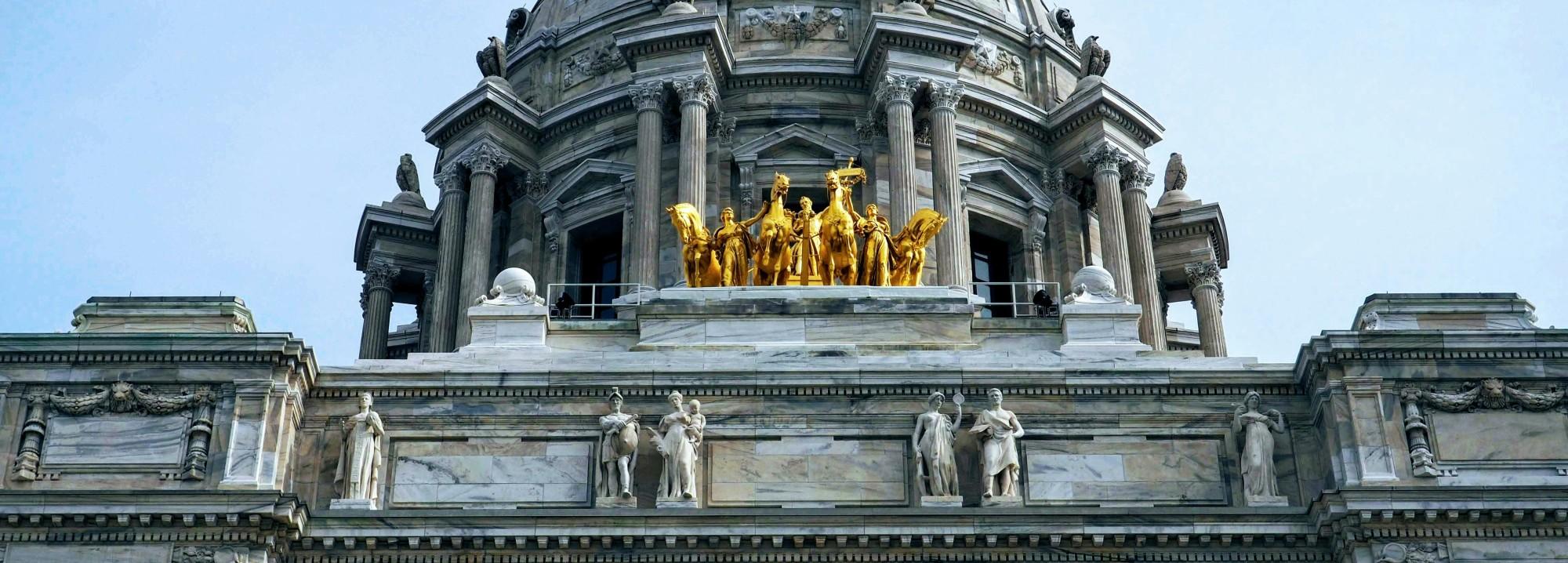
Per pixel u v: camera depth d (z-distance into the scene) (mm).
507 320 57656
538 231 78688
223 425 52094
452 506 52719
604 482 52594
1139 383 54312
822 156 77188
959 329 58031
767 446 53531
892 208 72938
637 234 73062
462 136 79250
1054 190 78938
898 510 50875
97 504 49875
